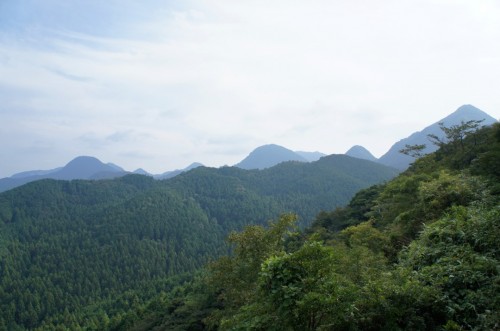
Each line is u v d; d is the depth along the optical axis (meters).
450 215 12.70
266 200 180.75
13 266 100.31
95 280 92.81
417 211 16.64
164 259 109.19
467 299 7.23
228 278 15.02
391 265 12.14
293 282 6.97
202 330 26.55
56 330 62.62
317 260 7.12
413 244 11.28
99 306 75.00
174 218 142.62
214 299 28.80
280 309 6.62
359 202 42.66
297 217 15.34
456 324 6.57
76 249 114.25
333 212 48.28
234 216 164.38
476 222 10.32
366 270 9.23
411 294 7.34
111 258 107.25
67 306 78.81
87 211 170.62
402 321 7.04
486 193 14.41
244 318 7.80
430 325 7.02
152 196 157.25
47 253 112.06
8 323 72.19
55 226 144.62
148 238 125.31
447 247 9.99
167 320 32.25
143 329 36.94
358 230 18.81
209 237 136.25
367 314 6.98
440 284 7.76
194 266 107.50
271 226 15.26
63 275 94.69
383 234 17.73
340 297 6.79
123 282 95.12
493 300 6.97
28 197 173.88
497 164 17.80
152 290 76.06
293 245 23.61
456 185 15.66
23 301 79.19
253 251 14.66
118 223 133.00
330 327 6.76
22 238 133.38
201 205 172.75
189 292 46.56
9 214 155.62
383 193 28.30
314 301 6.34
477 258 8.39
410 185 22.66
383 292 7.34
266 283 7.29
